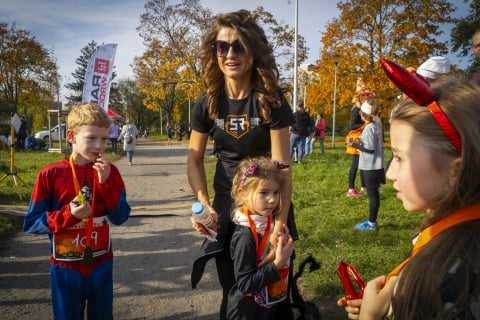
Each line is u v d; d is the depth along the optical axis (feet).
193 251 14.39
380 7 80.02
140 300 10.46
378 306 3.09
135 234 16.58
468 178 2.29
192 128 7.11
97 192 6.72
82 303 6.75
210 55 6.47
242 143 6.51
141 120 222.48
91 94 28.22
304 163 37.60
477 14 76.33
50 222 6.24
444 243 2.36
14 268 12.60
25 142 67.36
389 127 2.83
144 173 38.65
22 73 110.42
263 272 5.57
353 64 80.38
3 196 22.25
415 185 2.58
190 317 9.54
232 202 6.55
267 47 6.24
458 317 2.17
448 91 2.47
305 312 6.17
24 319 9.37
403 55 79.51
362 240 13.78
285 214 5.94
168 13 98.43
